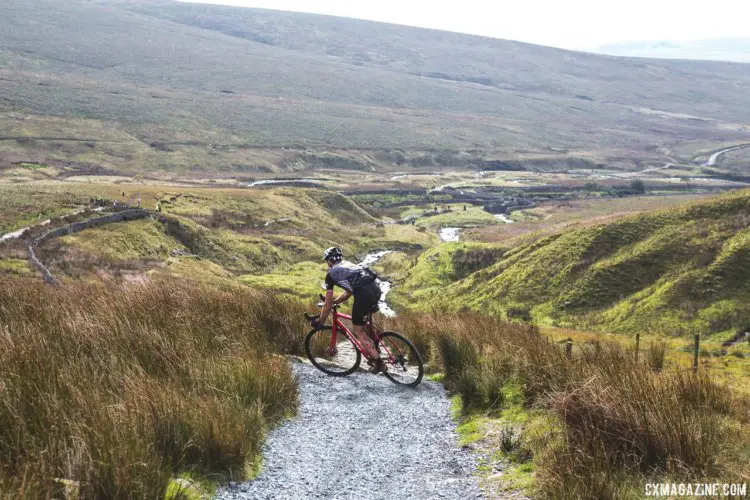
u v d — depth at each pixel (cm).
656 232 6706
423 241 13075
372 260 11188
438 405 866
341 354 1171
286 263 9631
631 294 6031
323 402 860
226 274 7131
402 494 566
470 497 550
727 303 5344
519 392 838
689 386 736
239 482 562
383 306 7362
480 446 681
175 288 1210
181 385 699
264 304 1193
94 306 995
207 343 912
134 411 562
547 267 6825
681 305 5512
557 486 502
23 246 5253
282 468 610
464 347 1009
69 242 6012
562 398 661
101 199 9400
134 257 6556
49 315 894
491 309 6450
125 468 462
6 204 7969
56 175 17025
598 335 3656
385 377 1020
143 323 898
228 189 14312
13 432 500
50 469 451
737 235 6100
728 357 2297
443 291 7581
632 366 746
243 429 608
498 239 12506
